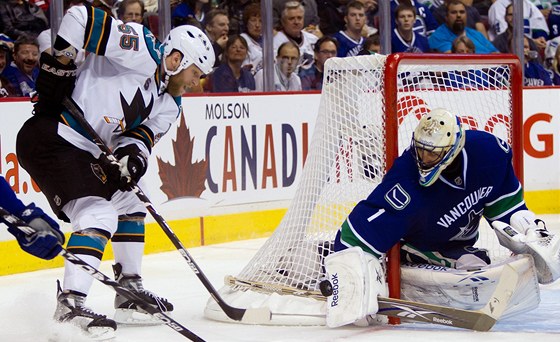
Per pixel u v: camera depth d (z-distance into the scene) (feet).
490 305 30.30
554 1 79.56
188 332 28.55
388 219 31.22
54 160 31.58
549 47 79.30
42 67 31.55
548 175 71.61
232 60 63.00
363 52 69.46
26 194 49.60
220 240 58.85
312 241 34.60
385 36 68.28
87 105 32.14
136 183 32.68
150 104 33.37
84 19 30.99
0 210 27.50
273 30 66.18
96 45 31.30
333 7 68.54
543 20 78.84
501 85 38.09
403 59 32.78
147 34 32.50
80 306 30.37
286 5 65.82
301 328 32.37
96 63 32.71
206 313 35.14
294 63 66.08
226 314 33.14
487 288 31.50
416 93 39.22
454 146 29.99
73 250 30.76
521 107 37.09
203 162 57.72
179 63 33.68
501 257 37.65
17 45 53.72
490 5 76.02
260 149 60.80
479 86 41.98
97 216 31.37
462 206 31.83
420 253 33.09
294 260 34.47
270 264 35.12
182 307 38.01
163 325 33.96
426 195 31.24
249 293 34.65
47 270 50.16
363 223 31.40
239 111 59.62
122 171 31.81
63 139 31.76
